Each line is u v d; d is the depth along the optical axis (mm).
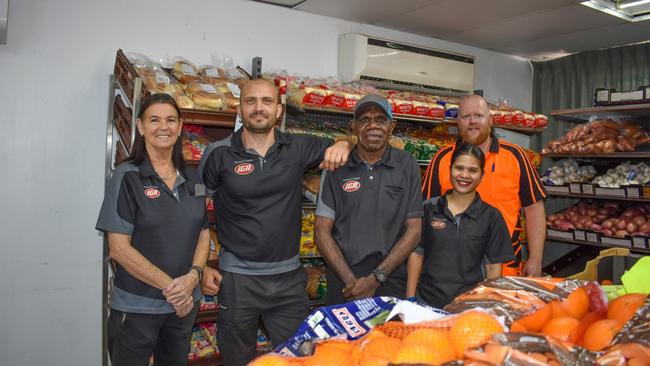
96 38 3174
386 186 2266
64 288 3148
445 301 2154
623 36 4461
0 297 2986
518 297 1020
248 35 3711
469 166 2113
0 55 2928
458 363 748
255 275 2275
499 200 2598
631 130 4305
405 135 3922
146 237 2045
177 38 3436
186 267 2115
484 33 4473
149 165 2059
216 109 2781
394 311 1018
